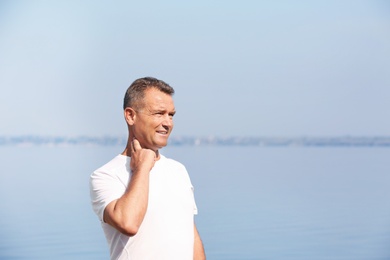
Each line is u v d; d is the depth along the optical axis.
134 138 3.16
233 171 29.58
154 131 3.13
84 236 11.45
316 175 27.77
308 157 49.62
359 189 21.27
